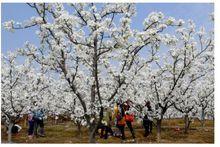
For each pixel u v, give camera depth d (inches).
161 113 799.7
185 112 971.9
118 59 557.3
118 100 587.2
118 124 821.9
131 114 823.7
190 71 817.5
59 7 553.6
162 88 815.7
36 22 559.8
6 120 928.3
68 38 553.0
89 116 567.5
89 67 591.8
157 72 809.5
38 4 553.0
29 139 917.8
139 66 619.8
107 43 543.5
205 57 810.2
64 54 555.5
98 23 519.5
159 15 547.8
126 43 544.7
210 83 1022.4
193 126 1344.7
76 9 562.3
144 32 528.4
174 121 1648.6
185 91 842.2
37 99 932.0
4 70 885.8
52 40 563.8
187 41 762.8
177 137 922.7
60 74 579.5
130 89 620.4
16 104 872.3
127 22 527.8
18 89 900.0
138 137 910.4
